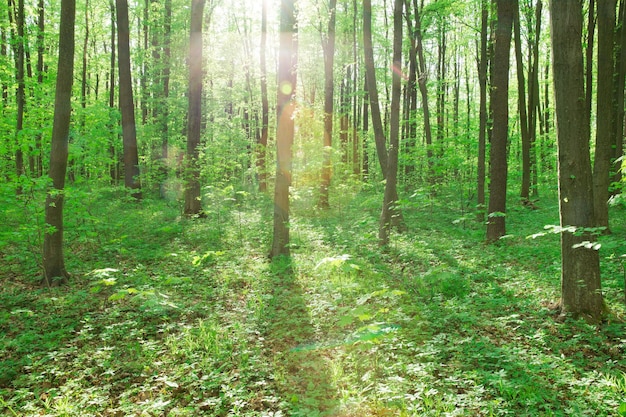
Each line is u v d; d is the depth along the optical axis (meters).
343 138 22.17
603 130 9.82
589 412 3.88
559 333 5.71
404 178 20.20
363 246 10.93
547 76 23.92
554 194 20.41
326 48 18.48
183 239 11.62
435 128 20.64
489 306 6.78
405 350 5.25
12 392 4.63
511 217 14.59
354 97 27.34
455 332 5.85
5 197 8.56
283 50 9.45
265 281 8.27
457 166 17.03
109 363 5.25
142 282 8.05
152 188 20.81
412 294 7.45
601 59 9.62
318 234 12.32
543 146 22.14
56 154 8.16
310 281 8.24
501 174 11.24
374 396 4.32
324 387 4.62
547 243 10.53
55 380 4.92
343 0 17.91
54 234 8.25
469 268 8.86
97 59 23.53
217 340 5.75
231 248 10.81
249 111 29.05
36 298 7.41
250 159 25.36
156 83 22.70
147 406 4.20
